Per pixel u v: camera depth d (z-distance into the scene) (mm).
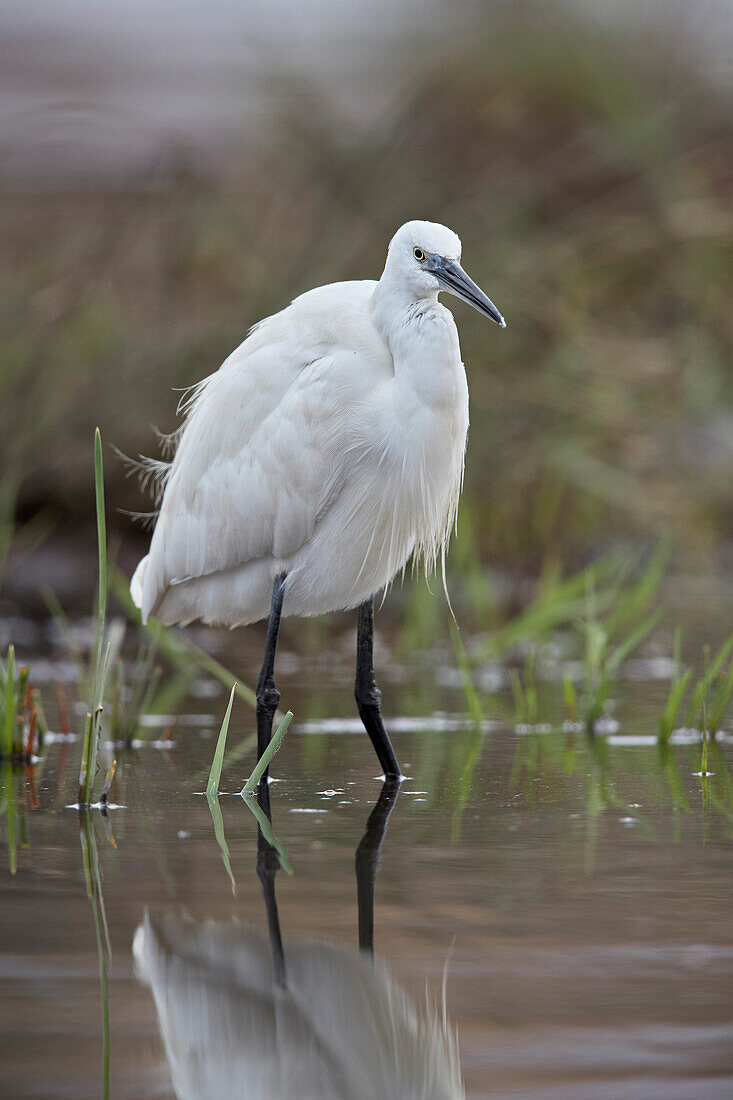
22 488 17797
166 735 10234
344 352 9008
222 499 9375
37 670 13180
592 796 8211
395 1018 4703
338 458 9031
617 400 18047
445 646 14797
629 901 6004
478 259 17609
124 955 5379
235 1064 4543
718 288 19531
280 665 13547
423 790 8430
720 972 5121
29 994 4996
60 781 8797
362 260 17359
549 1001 4879
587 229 18531
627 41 20688
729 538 18625
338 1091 4457
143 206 19203
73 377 17844
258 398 9227
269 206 19125
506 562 17750
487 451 17578
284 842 7129
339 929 5664
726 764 9164
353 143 19078
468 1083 4289
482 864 6641
